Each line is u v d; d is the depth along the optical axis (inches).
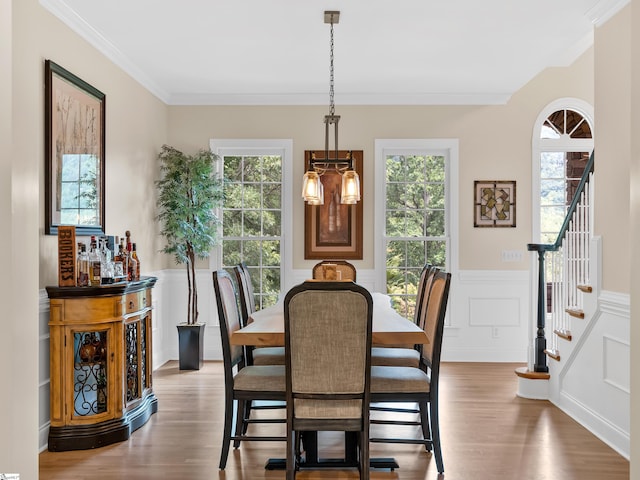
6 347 62.0
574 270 179.8
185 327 233.6
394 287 257.6
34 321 68.3
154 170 237.8
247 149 257.9
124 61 200.2
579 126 255.0
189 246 238.1
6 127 61.4
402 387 125.5
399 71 220.1
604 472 126.6
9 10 61.3
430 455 137.9
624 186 145.3
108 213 188.2
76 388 142.8
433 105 254.7
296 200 256.1
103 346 145.9
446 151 258.1
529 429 157.2
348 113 255.4
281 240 258.1
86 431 141.3
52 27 151.6
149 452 139.3
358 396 109.0
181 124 256.1
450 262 254.8
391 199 259.1
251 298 188.4
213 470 127.8
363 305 107.6
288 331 108.6
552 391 185.5
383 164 256.1
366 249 255.4
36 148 68.4
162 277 245.4
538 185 253.3
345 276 220.4
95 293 141.5
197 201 236.5
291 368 109.3
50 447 139.7
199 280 256.8
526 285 253.4
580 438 149.7
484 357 253.3
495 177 253.9
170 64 209.9
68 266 142.0
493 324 253.9
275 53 198.1
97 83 180.5
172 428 158.1
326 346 108.5
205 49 193.3
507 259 253.6
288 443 110.0
